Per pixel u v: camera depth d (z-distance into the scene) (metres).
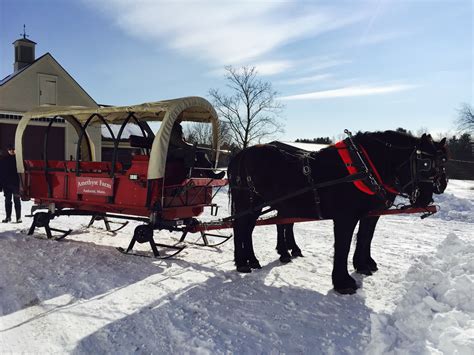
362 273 5.80
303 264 6.34
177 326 4.05
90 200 7.09
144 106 6.45
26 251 6.89
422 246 7.74
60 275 5.63
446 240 5.83
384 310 4.43
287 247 6.85
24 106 24.89
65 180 7.43
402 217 11.37
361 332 3.96
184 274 5.73
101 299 4.77
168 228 6.64
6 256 6.56
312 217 5.40
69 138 24.23
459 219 10.98
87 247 7.25
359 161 5.01
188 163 6.70
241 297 4.87
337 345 3.70
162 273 5.77
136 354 3.55
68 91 26.69
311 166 5.35
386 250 7.40
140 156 6.49
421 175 4.93
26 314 4.36
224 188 19.45
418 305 4.02
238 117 31.98
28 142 23.55
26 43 28.97
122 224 9.56
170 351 3.60
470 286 4.24
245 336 3.87
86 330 3.98
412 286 4.72
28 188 8.03
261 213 6.26
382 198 5.06
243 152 6.25
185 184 6.33
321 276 5.72
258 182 5.93
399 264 6.39
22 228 8.99
